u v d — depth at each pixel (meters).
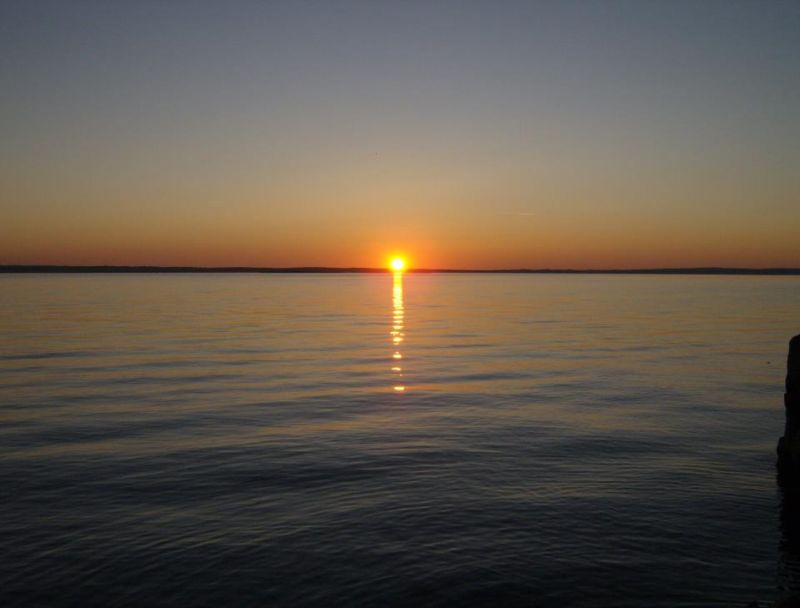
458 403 20.92
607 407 20.14
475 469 13.81
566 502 11.87
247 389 23.53
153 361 30.97
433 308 77.00
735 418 18.52
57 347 36.22
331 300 95.88
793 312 67.12
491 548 9.95
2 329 47.31
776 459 14.45
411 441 16.11
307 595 8.60
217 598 8.52
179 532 10.49
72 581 8.93
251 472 13.58
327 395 22.36
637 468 13.88
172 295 107.50
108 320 56.16
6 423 17.91
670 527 10.76
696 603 8.39
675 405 20.39
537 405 20.55
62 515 11.16
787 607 7.76
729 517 11.19
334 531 10.56
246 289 141.62
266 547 9.96
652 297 105.19
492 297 107.12
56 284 170.25
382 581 8.95
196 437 16.45
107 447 15.45
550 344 38.50
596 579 9.01
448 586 8.81
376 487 12.67
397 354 33.94
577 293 124.31
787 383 14.12
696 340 40.22
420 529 10.65
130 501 11.86
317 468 13.88
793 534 10.51
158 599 8.49
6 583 8.87
